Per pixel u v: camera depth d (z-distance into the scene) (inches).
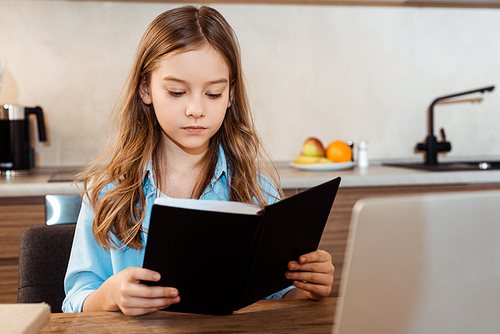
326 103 91.6
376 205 16.6
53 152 83.7
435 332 17.8
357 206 16.6
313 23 89.5
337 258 73.9
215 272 23.6
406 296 17.3
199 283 24.0
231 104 38.8
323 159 81.7
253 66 88.4
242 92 38.7
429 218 17.1
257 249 23.6
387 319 17.5
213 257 23.1
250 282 25.1
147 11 83.5
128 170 36.4
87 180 38.7
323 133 92.0
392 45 92.5
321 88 91.1
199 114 30.2
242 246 22.8
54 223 43.0
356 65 91.8
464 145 96.8
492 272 17.7
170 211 21.6
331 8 89.7
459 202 17.2
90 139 84.1
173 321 24.4
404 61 93.2
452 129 96.0
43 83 82.2
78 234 35.7
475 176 76.0
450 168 79.6
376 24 91.7
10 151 74.3
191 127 30.7
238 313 25.8
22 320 19.8
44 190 65.4
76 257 34.9
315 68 90.5
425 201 17.1
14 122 74.0
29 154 76.8
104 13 82.5
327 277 28.3
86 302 29.6
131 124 37.4
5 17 80.1
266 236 23.7
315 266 28.0
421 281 17.3
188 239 22.5
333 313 25.9
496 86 96.5
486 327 18.1
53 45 81.8
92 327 23.6
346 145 82.7
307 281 28.3
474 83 95.7
